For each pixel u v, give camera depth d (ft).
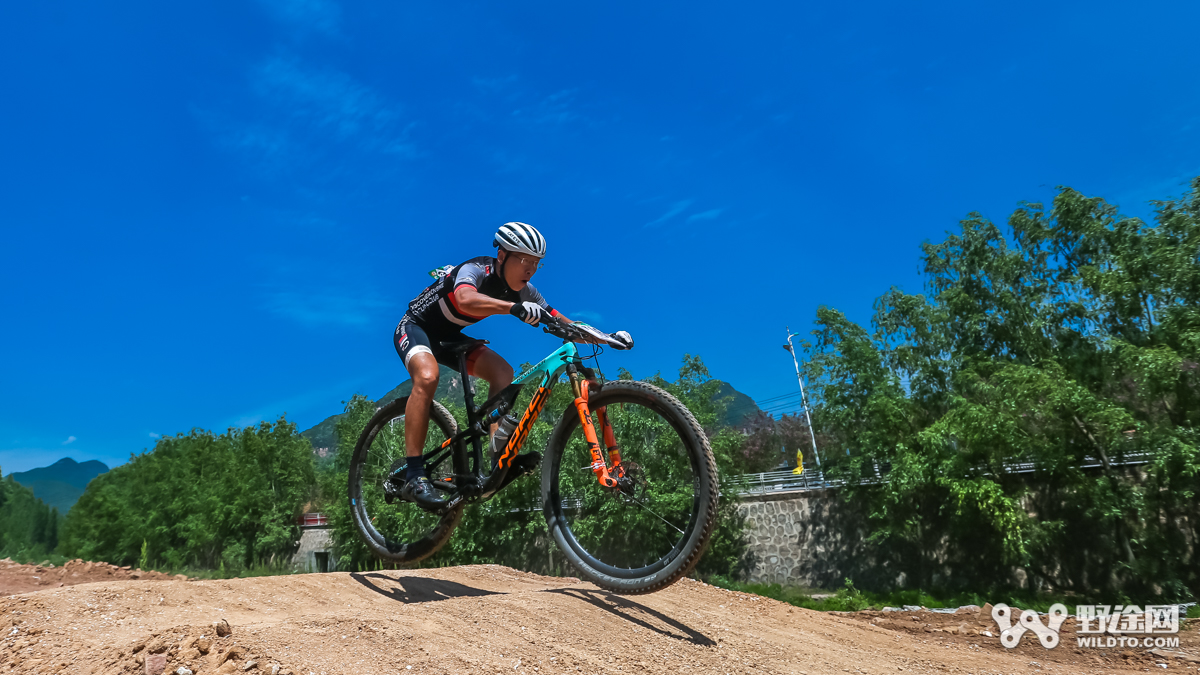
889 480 69.77
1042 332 69.51
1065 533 66.59
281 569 79.82
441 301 11.51
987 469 68.80
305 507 143.54
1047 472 64.90
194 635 8.44
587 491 13.24
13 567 18.74
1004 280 72.23
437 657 9.06
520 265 11.30
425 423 11.41
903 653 16.29
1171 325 58.49
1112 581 63.31
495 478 10.82
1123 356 57.62
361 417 116.78
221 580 13.20
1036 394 61.77
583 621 11.84
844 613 26.32
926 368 75.66
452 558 85.81
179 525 129.49
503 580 17.51
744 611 17.66
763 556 84.07
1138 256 61.77
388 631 9.53
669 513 13.80
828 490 81.20
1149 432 56.59
